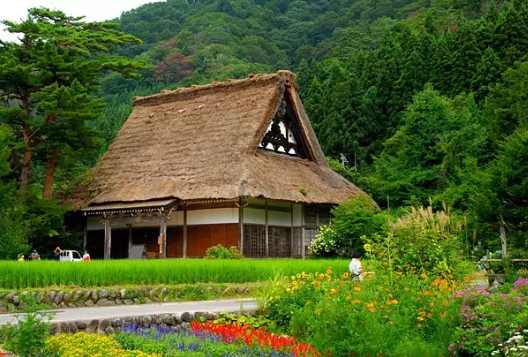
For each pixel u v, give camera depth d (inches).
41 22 1195.3
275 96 1212.5
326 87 2422.5
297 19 4667.8
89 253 1240.2
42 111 1155.3
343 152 2203.5
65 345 337.1
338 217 1120.2
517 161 932.6
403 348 351.3
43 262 634.2
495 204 927.0
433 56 2240.4
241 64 3464.6
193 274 697.0
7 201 1018.1
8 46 1165.1
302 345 363.3
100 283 634.2
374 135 2253.9
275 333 441.7
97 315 474.6
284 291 479.8
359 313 362.6
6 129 1091.3
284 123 1284.4
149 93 3316.9
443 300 399.5
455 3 3459.6
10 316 499.2
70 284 616.7
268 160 1176.8
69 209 1139.9
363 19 4074.8
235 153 1118.4
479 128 1565.0
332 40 3806.6
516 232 937.5
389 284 436.1
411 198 1454.2
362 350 342.6
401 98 2220.7
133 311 517.3
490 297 378.0
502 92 1567.4
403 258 548.1
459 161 1478.8
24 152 1154.0
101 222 1140.5
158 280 670.5
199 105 1302.9
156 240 1169.4
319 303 399.9
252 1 4877.0
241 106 1225.4
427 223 665.6
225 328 412.8
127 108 2854.3
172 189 1092.5
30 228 1053.8
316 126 2310.5
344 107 2244.1
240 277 727.7
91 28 1282.0
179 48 3937.0
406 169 1589.6
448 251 578.6
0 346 366.9
